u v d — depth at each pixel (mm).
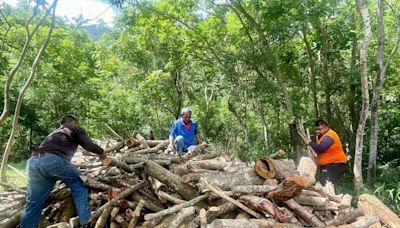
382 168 9703
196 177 4297
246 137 12211
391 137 12094
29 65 14516
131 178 4723
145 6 11852
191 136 6941
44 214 4562
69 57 15984
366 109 8172
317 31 10945
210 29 12703
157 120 17594
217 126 16984
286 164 4879
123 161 4871
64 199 4551
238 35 11641
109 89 17250
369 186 8781
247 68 10820
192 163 5055
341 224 3930
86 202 4188
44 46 7707
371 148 9188
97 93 17344
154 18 13430
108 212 4203
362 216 3963
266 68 10641
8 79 7605
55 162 4082
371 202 4215
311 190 4566
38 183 4125
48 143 4199
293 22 9562
